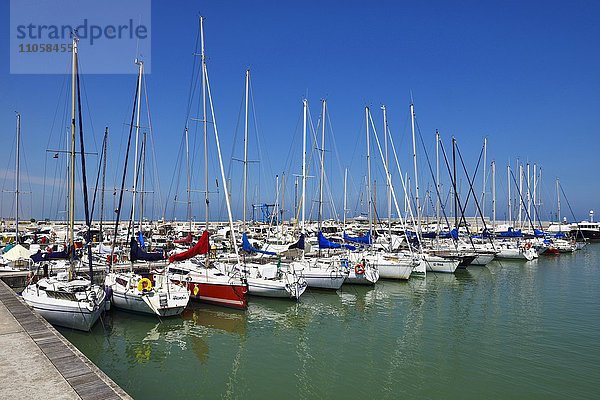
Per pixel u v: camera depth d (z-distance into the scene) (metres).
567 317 21.78
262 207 73.50
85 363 10.05
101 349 16.42
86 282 18.59
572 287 30.97
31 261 24.30
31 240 46.97
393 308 23.89
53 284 18.64
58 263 26.88
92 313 17.00
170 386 13.22
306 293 27.17
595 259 50.22
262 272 24.92
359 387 13.18
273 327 19.72
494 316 22.03
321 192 36.19
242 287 21.78
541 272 39.00
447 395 12.57
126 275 21.88
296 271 27.08
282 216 60.38
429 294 28.06
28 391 8.50
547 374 14.11
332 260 30.03
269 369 14.63
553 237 66.88
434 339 18.00
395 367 14.80
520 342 17.52
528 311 23.20
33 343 11.53
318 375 14.12
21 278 25.48
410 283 31.92
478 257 41.88
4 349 11.02
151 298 19.30
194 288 22.80
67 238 33.44
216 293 22.33
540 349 16.62
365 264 30.75
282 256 32.72
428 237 46.44
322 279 27.27
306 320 21.05
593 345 17.11
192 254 22.00
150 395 12.59
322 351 16.50
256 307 23.20
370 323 20.61
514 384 13.32
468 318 21.64
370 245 35.47
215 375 14.11
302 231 34.62
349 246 32.88
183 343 17.28
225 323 20.12
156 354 15.99
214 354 16.08
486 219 89.94
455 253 42.31
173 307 19.45
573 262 47.16
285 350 16.59
